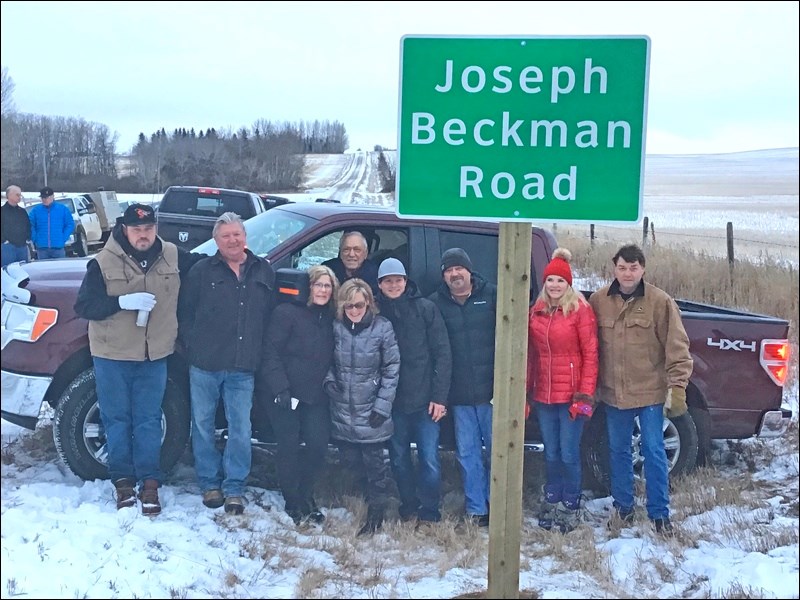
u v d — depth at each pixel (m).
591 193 3.37
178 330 5.07
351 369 4.85
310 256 5.41
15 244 10.90
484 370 5.04
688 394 5.71
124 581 3.98
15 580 3.85
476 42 3.36
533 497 5.69
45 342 5.13
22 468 5.54
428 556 4.61
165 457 5.27
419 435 5.01
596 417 5.60
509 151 3.39
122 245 4.86
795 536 4.82
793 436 6.86
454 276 4.93
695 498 5.43
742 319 5.73
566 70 3.33
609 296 5.00
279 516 4.97
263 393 5.09
